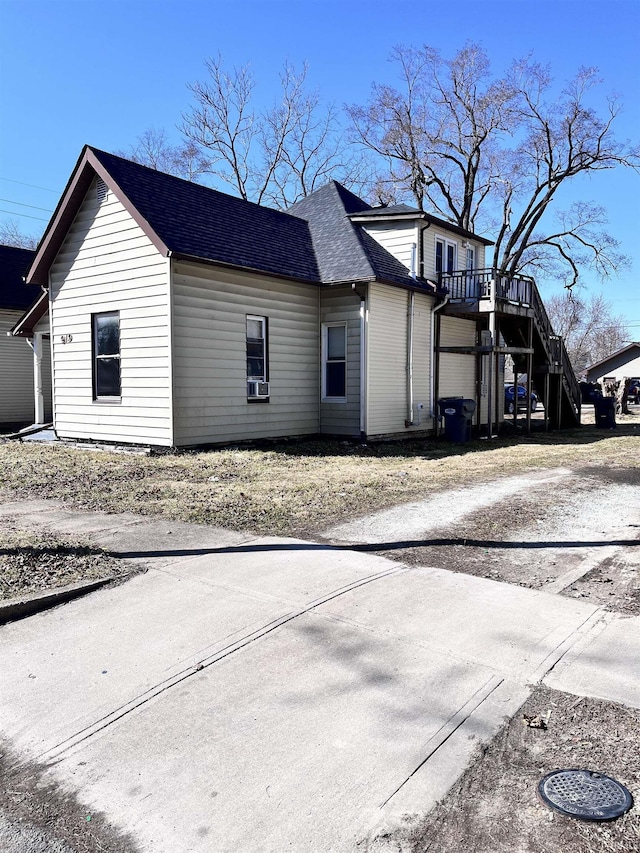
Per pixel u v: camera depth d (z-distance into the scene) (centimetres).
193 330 1188
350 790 267
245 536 639
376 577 515
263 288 1338
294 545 604
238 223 1419
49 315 1454
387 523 697
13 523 682
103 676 367
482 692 341
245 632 416
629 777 272
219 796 266
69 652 396
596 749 291
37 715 330
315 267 1499
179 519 709
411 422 1594
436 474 1044
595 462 1227
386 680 355
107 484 912
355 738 303
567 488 925
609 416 2170
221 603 463
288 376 1418
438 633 412
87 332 1321
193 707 334
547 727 308
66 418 1394
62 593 472
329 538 636
